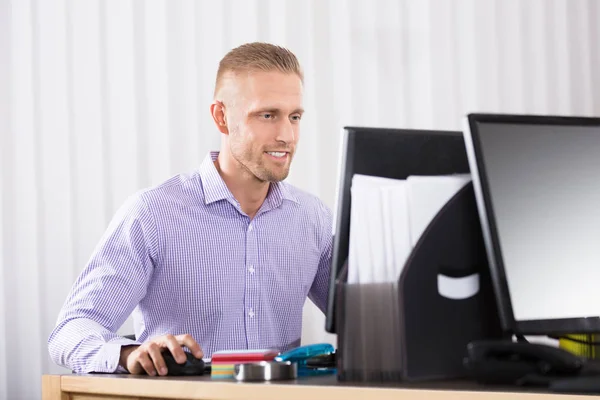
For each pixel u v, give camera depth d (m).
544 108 4.16
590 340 1.66
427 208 1.53
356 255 1.51
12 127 3.93
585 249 1.56
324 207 2.87
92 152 3.96
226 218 2.63
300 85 2.48
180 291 2.58
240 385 1.51
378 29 4.06
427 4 4.08
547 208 1.54
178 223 2.58
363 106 4.05
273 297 2.67
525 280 1.51
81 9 3.98
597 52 4.19
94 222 3.95
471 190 1.55
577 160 1.58
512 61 4.15
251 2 4.02
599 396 1.17
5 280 3.88
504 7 4.15
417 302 1.49
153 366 1.80
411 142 1.64
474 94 4.12
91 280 2.43
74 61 3.97
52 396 1.85
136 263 2.51
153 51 3.99
